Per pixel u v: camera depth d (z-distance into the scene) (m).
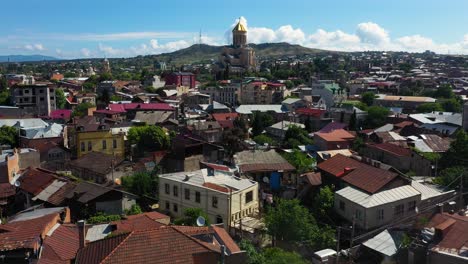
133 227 42.88
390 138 98.69
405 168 80.69
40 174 68.19
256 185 59.38
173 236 32.31
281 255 39.69
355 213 49.06
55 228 39.94
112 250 30.47
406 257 38.19
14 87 160.00
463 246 34.16
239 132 105.62
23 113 140.62
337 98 192.62
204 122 126.38
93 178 77.00
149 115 134.62
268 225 48.03
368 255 40.41
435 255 33.62
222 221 54.97
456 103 158.62
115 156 83.88
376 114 136.38
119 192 58.47
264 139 112.12
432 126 115.00
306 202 59.44
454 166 69.19
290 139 108.31
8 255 33.03
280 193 65.31
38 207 56.09
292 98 191.12
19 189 66.06
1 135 99.19
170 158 85.00
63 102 179.88
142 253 30.61
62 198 58.75
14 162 73.50
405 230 43.12
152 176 71.50
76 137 91.38
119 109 140.75
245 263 34.50
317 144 103.81
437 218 40.81
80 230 36.41
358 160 60.81
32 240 34.12
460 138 76.25
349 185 54.59
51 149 90.62
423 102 168.75
